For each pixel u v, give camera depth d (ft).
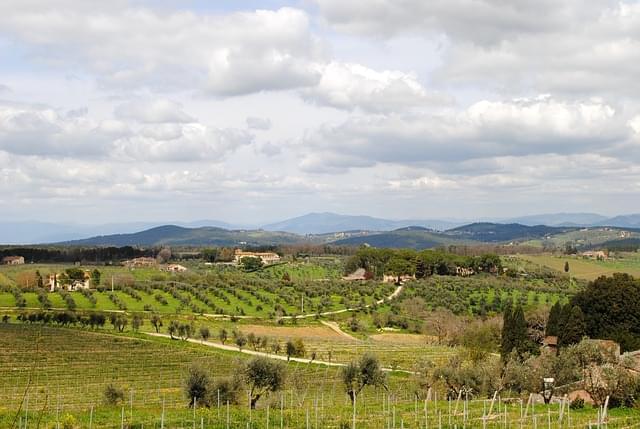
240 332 452.35
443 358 375.45
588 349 202.49
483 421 153.79
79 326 488.02
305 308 610.24
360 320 563.89
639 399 183.73
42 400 252.42
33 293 612.29
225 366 359.46
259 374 197.77
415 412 179.42
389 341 495.41
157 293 644.69
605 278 357.61
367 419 164.66
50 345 411.54
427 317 565.94
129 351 402.31
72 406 229.25
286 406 202.90
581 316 342.85
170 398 254.06
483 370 245.65
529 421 161.79
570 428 150.20
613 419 163.32
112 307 573.33
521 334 352.69
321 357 398.83
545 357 221.66
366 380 223.92
